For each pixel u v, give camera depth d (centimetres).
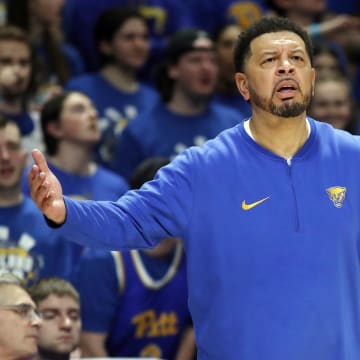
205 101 2258
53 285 1523
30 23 2447
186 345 1797
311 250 1014
